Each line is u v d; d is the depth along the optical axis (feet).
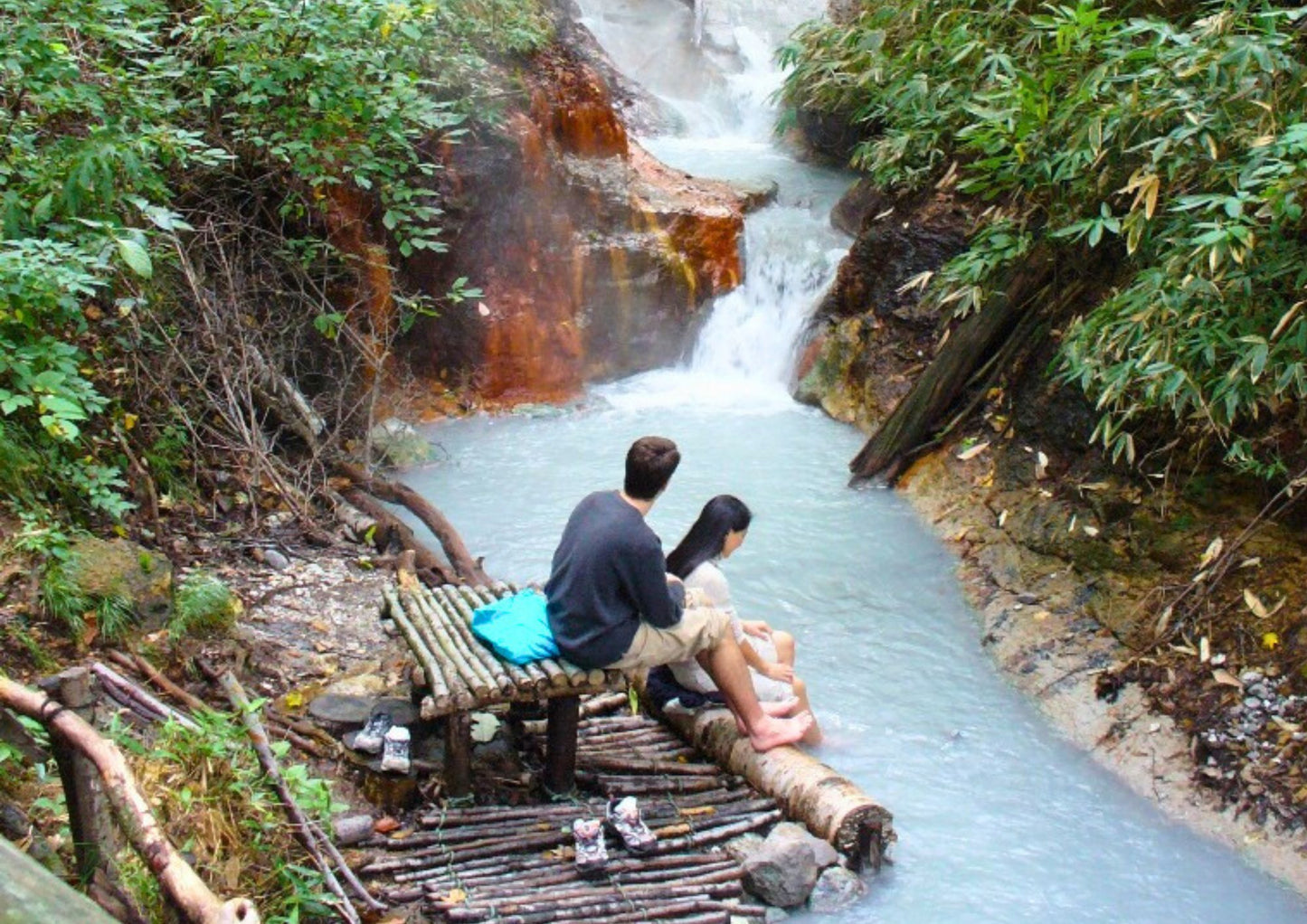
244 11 22.07
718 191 33.55
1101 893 13.61
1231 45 16.33
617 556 13.32
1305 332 15.28
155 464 20.11
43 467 17.24
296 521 21.11
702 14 45.88
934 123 24.98
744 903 12.98
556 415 28.30
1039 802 15.29
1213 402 16.15
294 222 25.27
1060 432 21.09
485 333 28.35
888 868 13.85
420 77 26.30
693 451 25.99
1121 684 16.98
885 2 26.17
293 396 23.30
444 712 13.14
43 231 17.48
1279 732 15.20
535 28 30.73
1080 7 18.39
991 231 22.30
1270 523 17.21
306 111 23.02
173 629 15.60
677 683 15.72
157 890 10.65
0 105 18.22
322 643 17.19
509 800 14.19
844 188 35.86
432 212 23.75
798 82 30.91
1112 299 18.79
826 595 20.21
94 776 10.04
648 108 41.73
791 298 30.91
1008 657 18.37
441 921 12.07
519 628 13.87
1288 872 13.87
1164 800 15.25
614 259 29.89
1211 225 15.25
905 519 22.77
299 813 12.10
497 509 23.24
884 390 26.68
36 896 5.30
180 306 22.22
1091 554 19.02
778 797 14.12
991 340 23.26
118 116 19.17
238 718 13.85
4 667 13.89
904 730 16.76
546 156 29.22
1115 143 19.33
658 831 13.46
